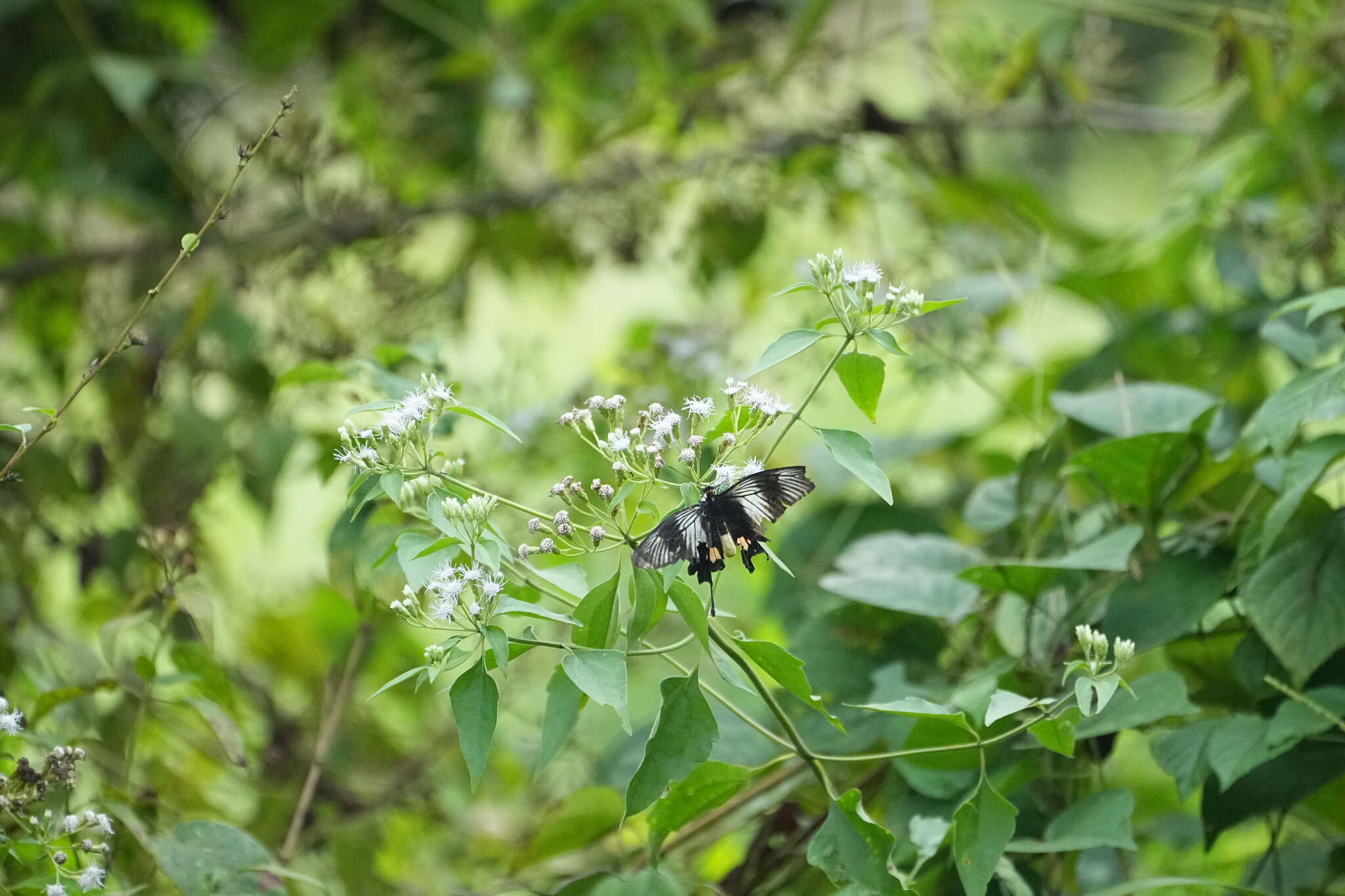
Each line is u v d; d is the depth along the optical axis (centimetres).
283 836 293
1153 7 360
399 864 302
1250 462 274
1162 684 264
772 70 371
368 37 373
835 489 317
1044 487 281
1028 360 332
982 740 262
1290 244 314
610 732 316
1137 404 280
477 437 322
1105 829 262
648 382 338
